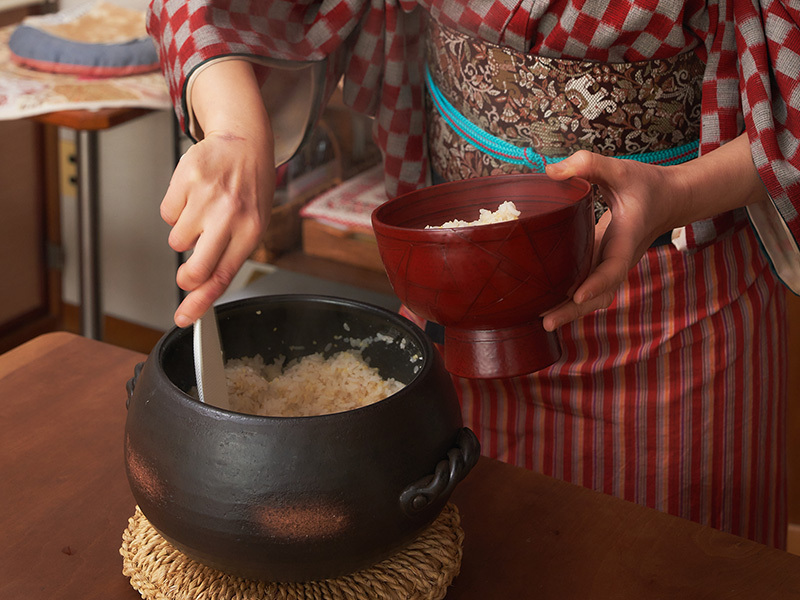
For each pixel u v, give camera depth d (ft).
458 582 2.17
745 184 2.60
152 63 6.31
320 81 3.13
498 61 2.83
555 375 3.34
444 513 2.28
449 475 1.89
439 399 1.96
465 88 2.98
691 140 2.95
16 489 2.43
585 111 2.80
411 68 3.26
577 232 1.87
